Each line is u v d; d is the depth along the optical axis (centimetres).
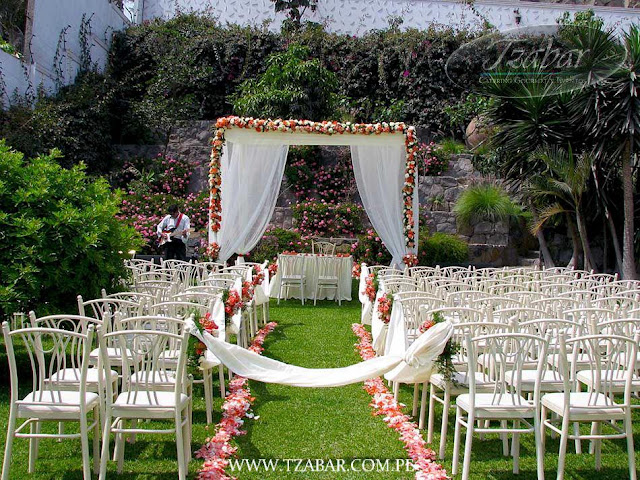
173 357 397
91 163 1196
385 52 1452
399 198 894
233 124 865
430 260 1077
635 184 1005
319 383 373
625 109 862
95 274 468
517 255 1146
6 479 291
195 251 1078
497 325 334
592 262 961
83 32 1278
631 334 404
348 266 897
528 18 1541
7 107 1018
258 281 656
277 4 1486
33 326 309
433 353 346
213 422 393
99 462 317
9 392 441
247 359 374
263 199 895
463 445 368
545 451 359
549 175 986
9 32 1134
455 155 1273
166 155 1310
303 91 1259
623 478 322
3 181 454
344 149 1269
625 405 310
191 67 1424
